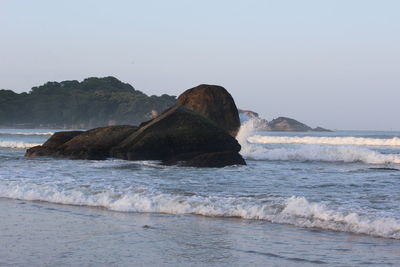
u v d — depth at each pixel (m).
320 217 14.59
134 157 32.88
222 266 10.61
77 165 30.72
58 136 38.31
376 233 13.09
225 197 17.73
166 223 14.85
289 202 16.14
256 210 15.74
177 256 11.38
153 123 34.09
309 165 33.72
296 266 10.55
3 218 15.83
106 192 19.55
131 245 12.35
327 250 11.71
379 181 23.31
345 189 20.52
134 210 16.89
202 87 43.59
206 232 13.64
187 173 26.69
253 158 39.56
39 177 24.77
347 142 76.81
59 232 13.77
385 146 68.81
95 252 11.71
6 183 22.59
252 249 11.88
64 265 10.66
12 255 11.43
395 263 10.66
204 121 33.81
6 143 58.09
